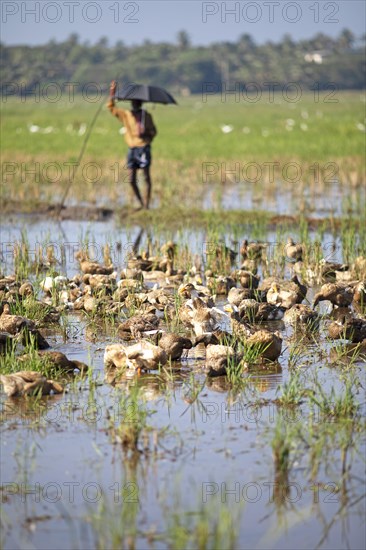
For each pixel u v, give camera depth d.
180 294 38.56
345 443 24.38
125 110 66.00
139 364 30.31
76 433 25.30
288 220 62.19
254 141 129.88
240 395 28.22
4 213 68.81
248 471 23.14
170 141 132.00
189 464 23.42
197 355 32.38
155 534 20.16
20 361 29.97
